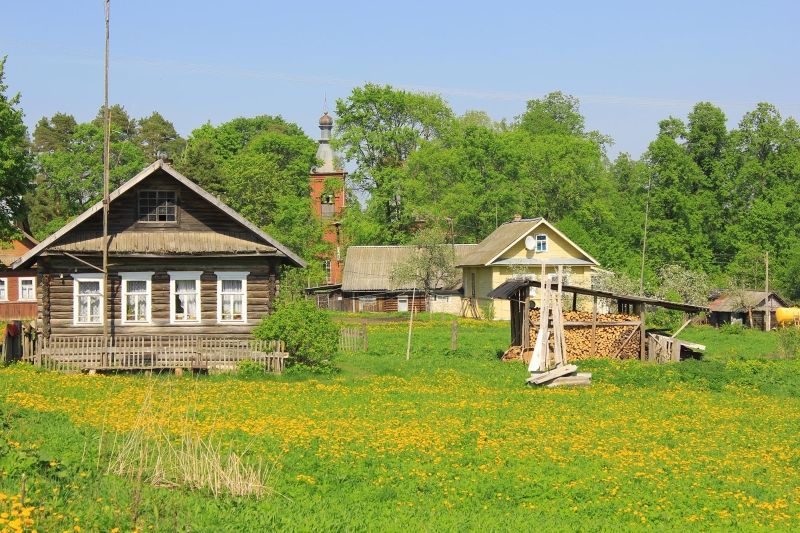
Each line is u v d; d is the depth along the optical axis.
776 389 32.22
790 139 95.50
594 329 38.75
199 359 32.91
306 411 24.89
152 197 35.44
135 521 12.07
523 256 69.31
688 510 16.12
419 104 97.12
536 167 95.75
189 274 35.38
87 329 34.91
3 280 64.62
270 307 35.53
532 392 29.97
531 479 17.80
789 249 88.44
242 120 122.81
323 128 119.69
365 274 81.44
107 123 34.16
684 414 26.38
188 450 15.53
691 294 70.00
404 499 16.16
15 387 26.36
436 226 81.31
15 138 45.53
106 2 34.06
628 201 101.62
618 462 19.48
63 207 93.38
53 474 13.84
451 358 39.97
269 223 86.38
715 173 92.88
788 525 15.41
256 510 14.05
